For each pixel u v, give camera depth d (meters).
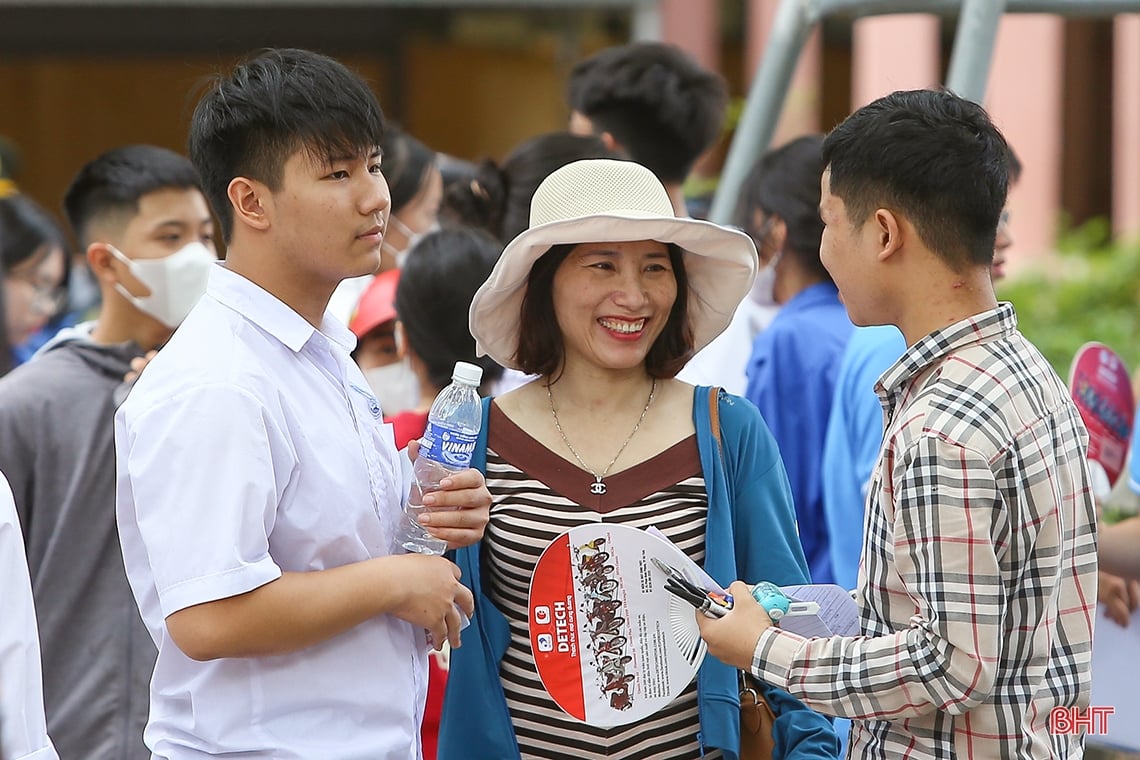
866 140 3.32
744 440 3.89
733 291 3.93
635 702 3.66
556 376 3.97
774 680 3.35
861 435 4.80
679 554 3.61
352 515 3.46
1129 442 5.30
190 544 3.22
